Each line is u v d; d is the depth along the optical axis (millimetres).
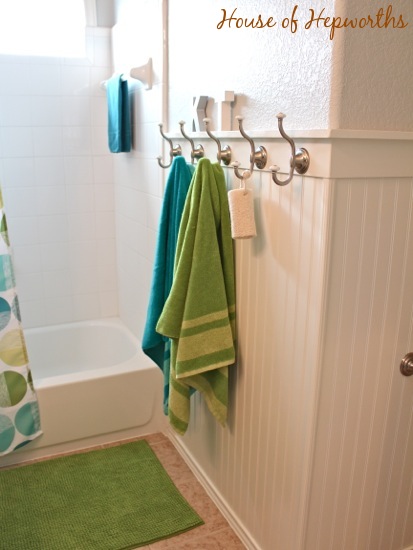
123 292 2994
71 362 3004
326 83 1182
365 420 1467
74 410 2287
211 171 1564
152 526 1887
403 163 1286
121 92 2400
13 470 2188
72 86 2729
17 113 2654
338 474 1479
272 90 1386
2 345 2090
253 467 1705
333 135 1148
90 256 3006
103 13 2723
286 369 1452
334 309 1301
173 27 1962
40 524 1886
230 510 1899
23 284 2879
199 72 1787
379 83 1218
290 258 1372
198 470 2146
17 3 2549
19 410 2158
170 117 2082
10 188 2730
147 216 2438
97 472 2184
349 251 1275
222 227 1610
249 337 1626
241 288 1636
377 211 1286
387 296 1378
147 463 2250
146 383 2391
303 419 1404
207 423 2018
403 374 1484
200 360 1622
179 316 1631
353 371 1391
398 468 1600
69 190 2863
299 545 1498
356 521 1574
